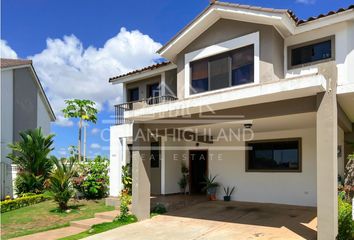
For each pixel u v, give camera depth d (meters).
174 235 8.97
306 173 12.51
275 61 10.30
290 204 12.83
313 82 7.00
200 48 12.16
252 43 10.68
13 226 11.12
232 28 11.30
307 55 10.48
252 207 12.48
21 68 22.81
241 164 14.48
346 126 10.27
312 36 10.35
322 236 7.13
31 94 23.89
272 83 7.57
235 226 9.64
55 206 14.30
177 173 16.59
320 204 7.21
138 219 10.75
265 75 10.27
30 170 17.39
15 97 22.28
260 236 8.45
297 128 12.72
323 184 7.21
